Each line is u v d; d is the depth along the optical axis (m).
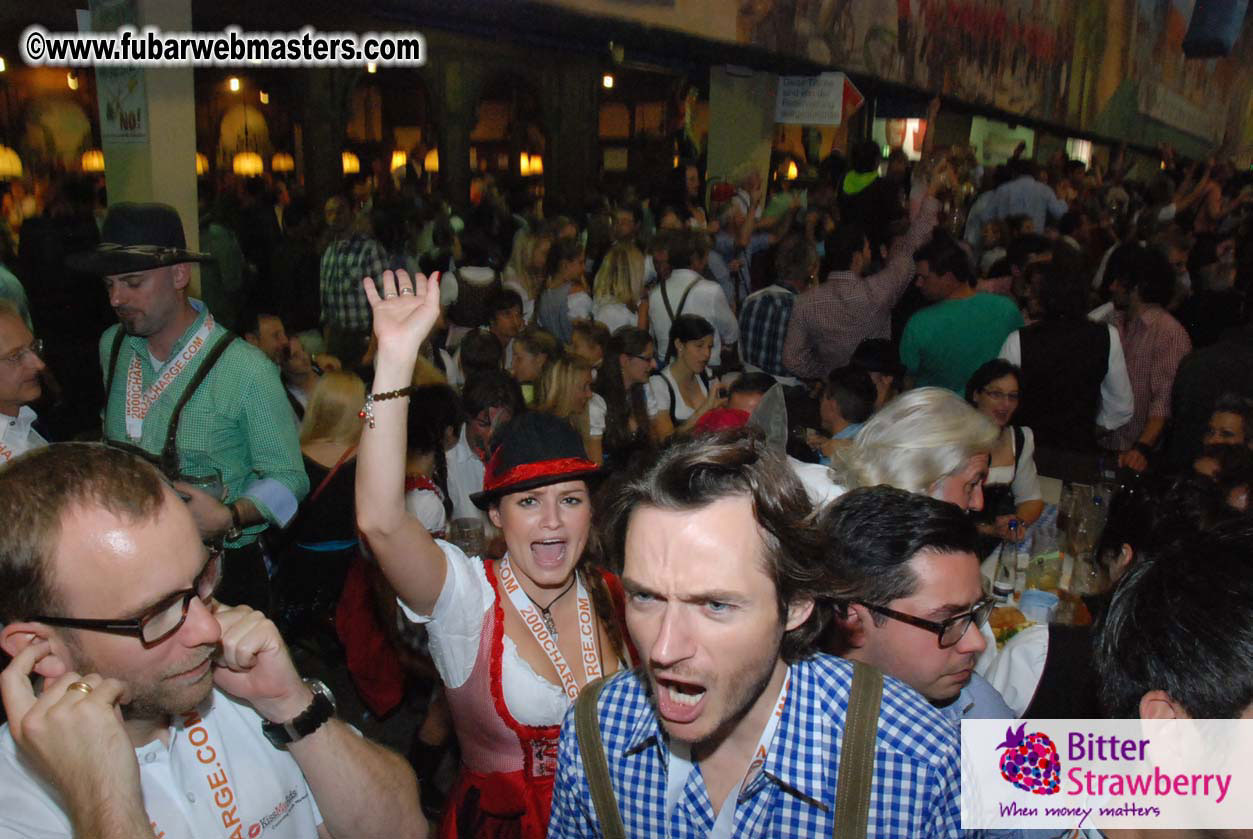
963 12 13.70
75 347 7.61
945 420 2.38
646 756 1.40
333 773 1.47
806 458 3.77
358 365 5.81
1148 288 4.86
